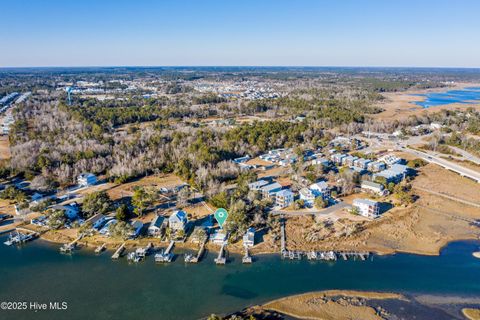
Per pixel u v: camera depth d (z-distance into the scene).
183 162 150.25
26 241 100.56
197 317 71.62
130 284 81.94
